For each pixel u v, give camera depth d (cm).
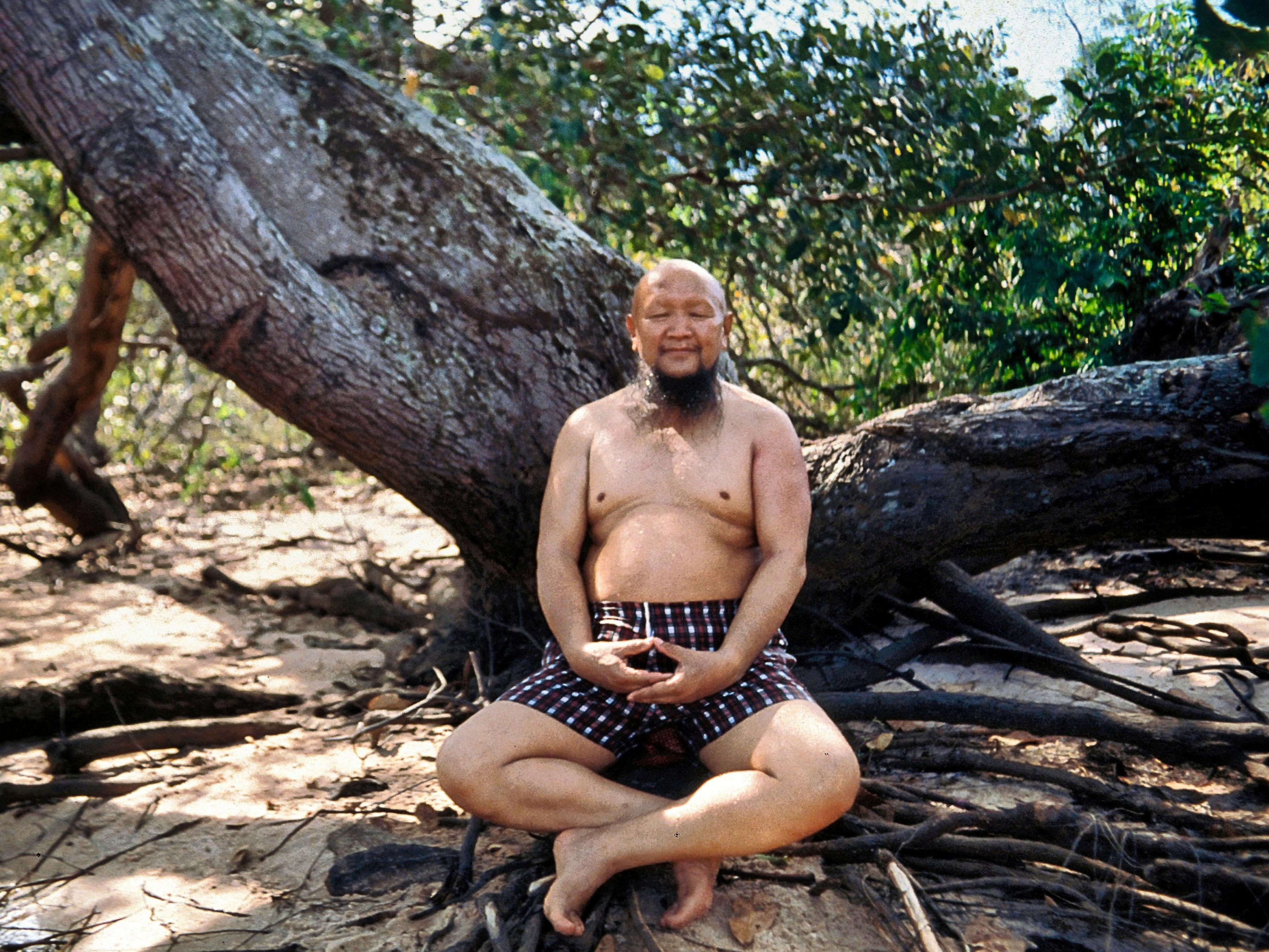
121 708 398
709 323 290
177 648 516
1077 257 596
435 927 253
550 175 564
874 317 632
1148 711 360
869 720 361
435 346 372
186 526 865
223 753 375
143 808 326
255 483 1037
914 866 269
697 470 291
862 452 381
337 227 379
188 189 341
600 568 294
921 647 399
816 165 579
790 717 258
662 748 290
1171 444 347
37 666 480
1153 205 588
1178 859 259
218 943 249
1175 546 553
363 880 278
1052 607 471
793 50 564
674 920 245
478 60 573
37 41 342
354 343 358
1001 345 629
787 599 280
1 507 937
